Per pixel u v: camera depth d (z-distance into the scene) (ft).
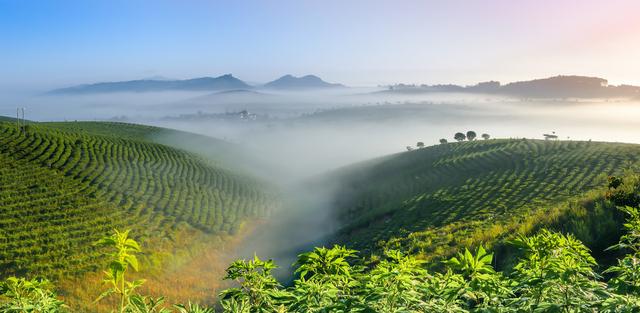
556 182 222.07
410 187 304.91
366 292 12.20
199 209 249.14
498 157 335.67
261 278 14.82
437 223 171.53
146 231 196.75
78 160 302.86
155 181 292.40
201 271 162.50
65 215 203.92
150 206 234.58
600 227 60.08
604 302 11.55
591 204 82.79
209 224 224.33
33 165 272.31
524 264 13.83
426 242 127.03
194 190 290.35
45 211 206.69
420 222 179.22
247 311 13.58
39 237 175.52
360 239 177.06
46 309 12.51
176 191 276.21
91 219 202.59
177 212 231.50
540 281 12.23
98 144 376.89
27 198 219.82
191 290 136.46
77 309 112.16
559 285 12.27
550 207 137.39
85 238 177.17
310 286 12.73
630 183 84.38
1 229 180.75
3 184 235.40
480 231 117.08
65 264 149.79
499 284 12.26
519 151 345.92
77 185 248.32
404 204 225.97
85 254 159.33
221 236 212.02
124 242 11.82
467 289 11.70
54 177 255.91
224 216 246.47
